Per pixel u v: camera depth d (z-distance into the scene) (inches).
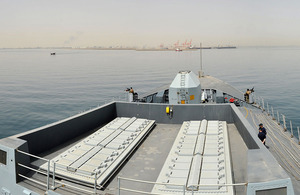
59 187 237.1
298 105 1585.9
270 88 2250.2
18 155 252.8
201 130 358.0
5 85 2726.4
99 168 259.6
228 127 414.9
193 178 226.4
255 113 658.2
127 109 472.1
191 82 537.3
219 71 3944.4
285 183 172.9
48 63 6752.0
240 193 227.3
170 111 444.8
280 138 467.5
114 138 342.0
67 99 1948.8
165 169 254.5
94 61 7780.5
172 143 361.4
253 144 281.3
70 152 300.0
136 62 7096.5
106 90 2359.7
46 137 324.5
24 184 248.4
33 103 1801.2
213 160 265.3
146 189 243.8
